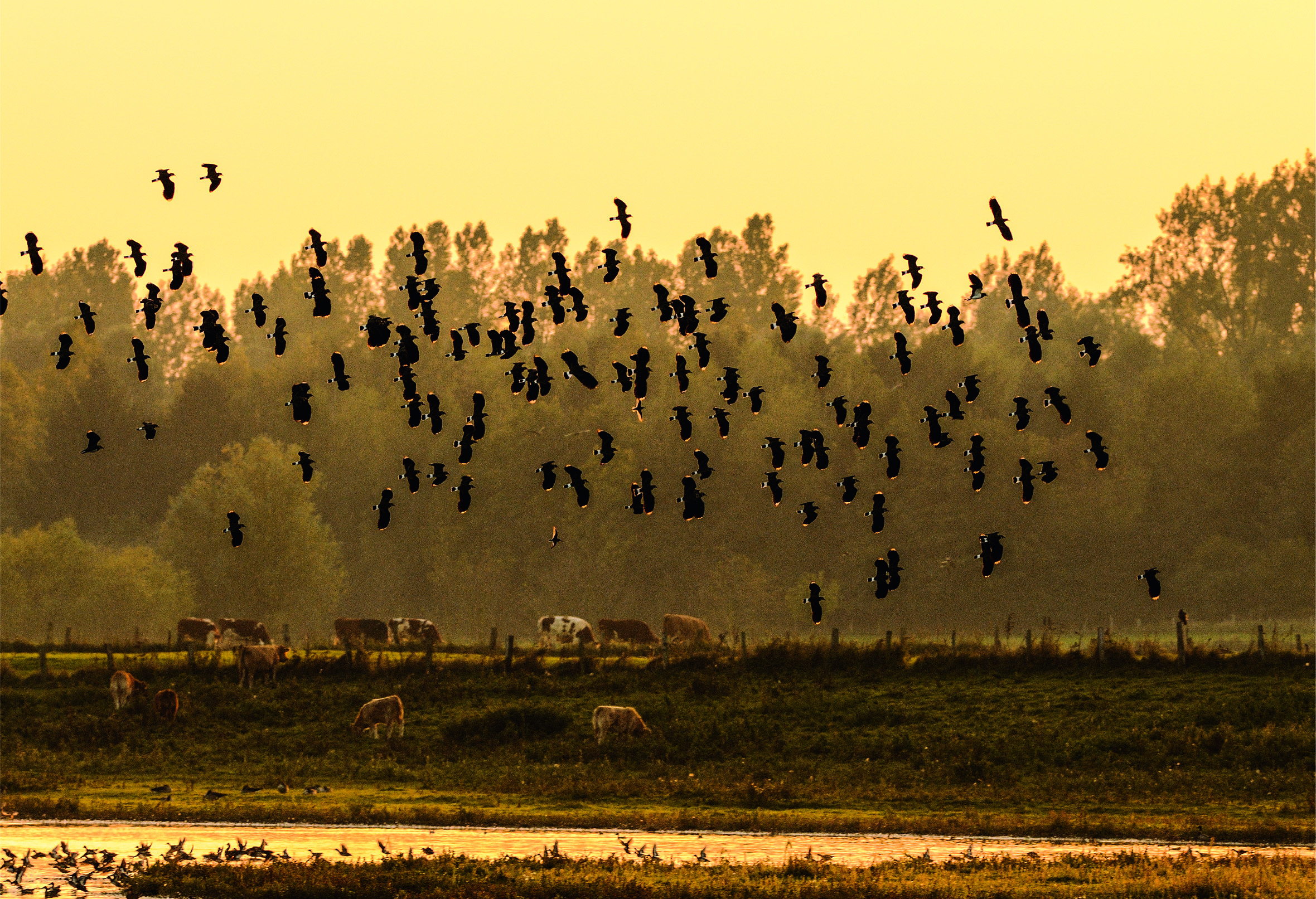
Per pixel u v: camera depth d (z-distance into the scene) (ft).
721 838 103.76
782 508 383.24
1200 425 381.60
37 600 348.59
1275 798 126.93
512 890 74.69
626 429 386.32
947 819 114.21
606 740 150.30
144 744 153.89
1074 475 373.20
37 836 99.60
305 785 131.34
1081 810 120.57
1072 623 364.17
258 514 366.22
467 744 153.17
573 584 379.96
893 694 163.63
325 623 378.73
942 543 366.22
